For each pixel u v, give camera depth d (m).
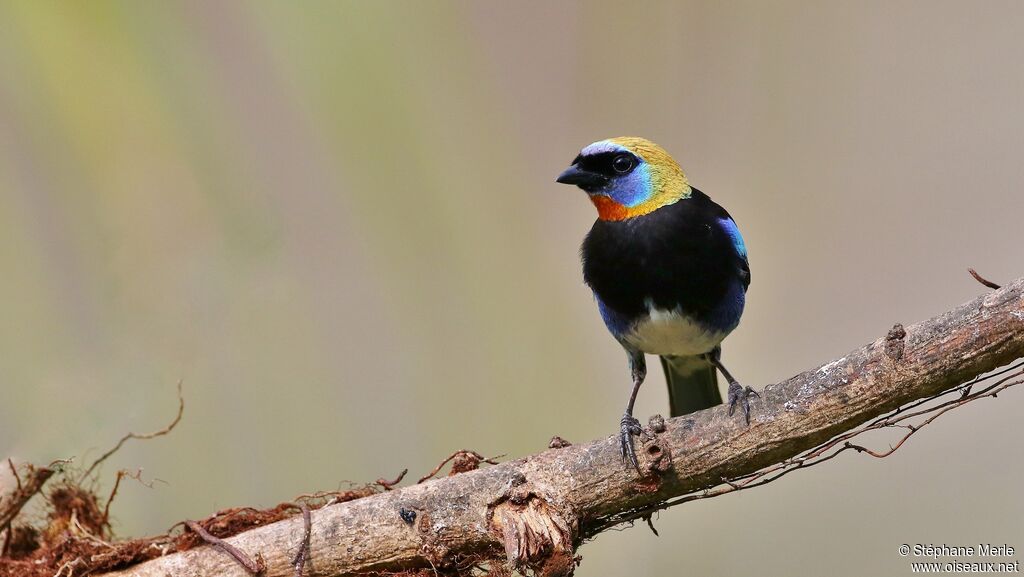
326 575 8.64
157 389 12.23
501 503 8.44
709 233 10.78
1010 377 7.93
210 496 11.97
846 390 8.14
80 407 11.95
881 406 8.12
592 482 8.52
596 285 11.22
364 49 13.40
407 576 8.59
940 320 7.96
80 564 8.91
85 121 12.66
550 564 8.29
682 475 8.48
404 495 8.67
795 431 8.27
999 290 7.83
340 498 9.12
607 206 11.05
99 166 12.74
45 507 9.95
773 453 8.36
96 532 9.98
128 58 12.76
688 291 10.80
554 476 8.55
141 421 12.06
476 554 8.57
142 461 11.87
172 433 12.12
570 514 8.48
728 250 10.86
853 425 8.22
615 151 10.95
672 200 10.96
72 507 9.96
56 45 12.50
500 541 8.39
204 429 12.24
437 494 8.58
